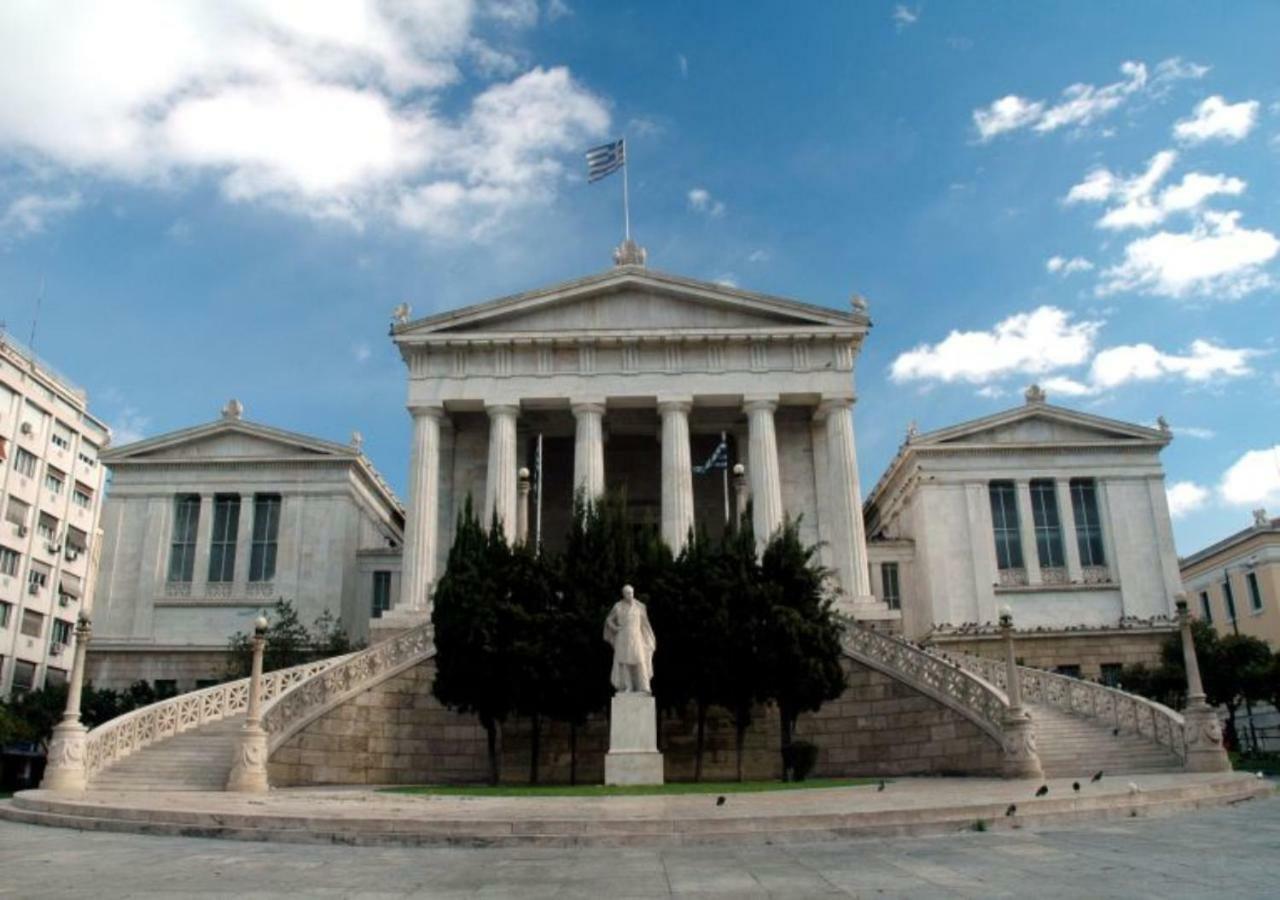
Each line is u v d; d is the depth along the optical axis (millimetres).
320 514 48344
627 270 42969
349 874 10750
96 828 15750
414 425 41750
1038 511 49031
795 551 30141
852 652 31422
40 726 43500
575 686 27891
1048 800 15258
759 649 28562
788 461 44625
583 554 29531
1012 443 49344
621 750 23703
